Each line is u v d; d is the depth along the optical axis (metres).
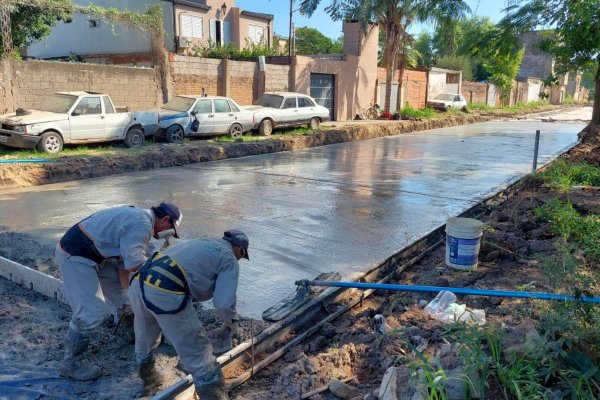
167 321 3.32
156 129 15.27
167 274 3.26
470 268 6.20
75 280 3.77
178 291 3.27
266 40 34.16
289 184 11.40
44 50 29.30
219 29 30.61
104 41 26.64
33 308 5.00
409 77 33.16
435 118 29.94
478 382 3.17
